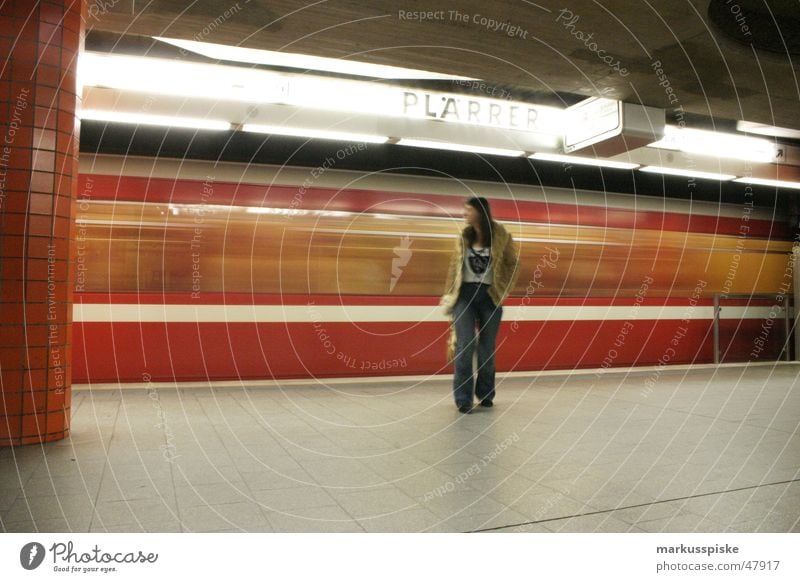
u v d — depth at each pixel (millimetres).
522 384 7344
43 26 4105
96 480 3289
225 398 6055
